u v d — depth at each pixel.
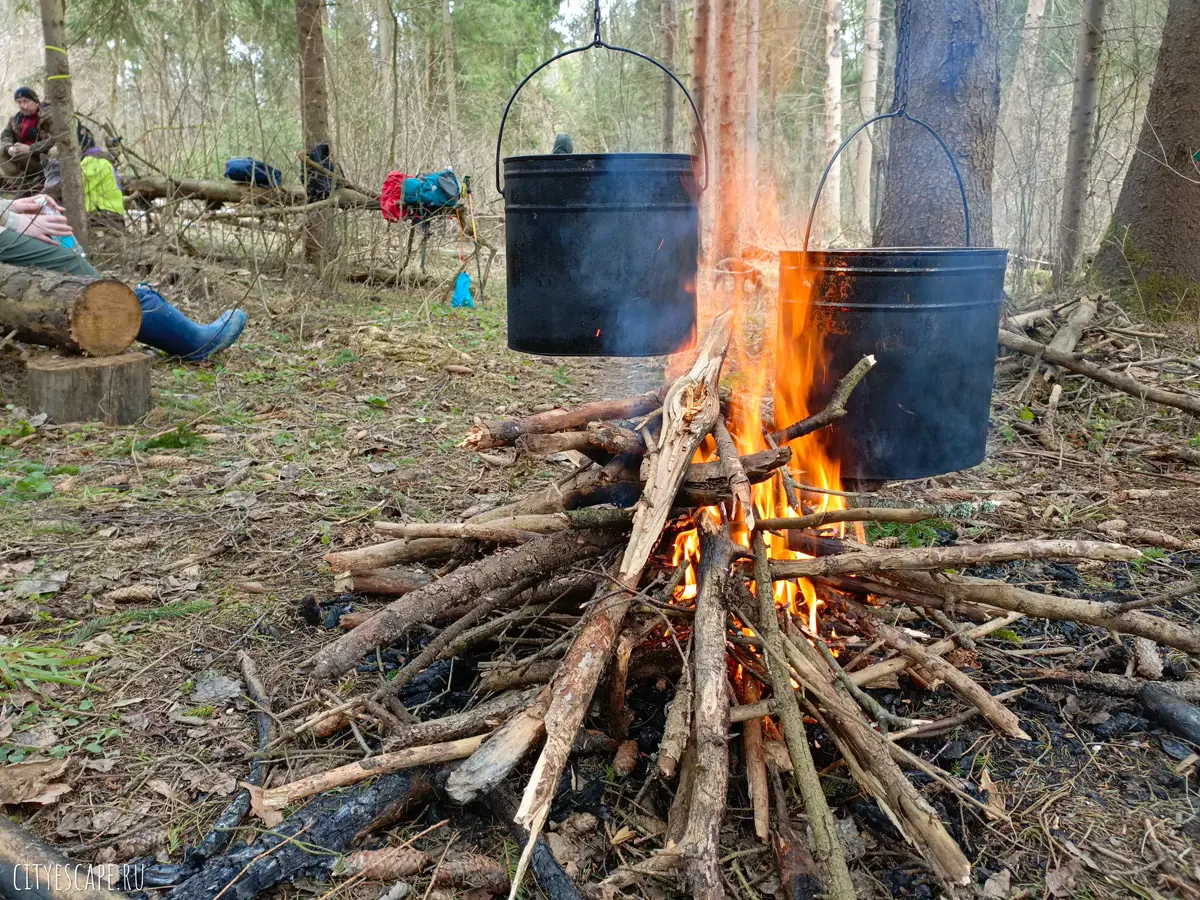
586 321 2.99
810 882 1.80
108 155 8.45
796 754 1.87
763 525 2.32
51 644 2.69
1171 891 1.84
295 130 10.25
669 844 1.76
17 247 5.40
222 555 3.35
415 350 6.46
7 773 2.12
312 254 8.52
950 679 2.28
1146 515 3.76
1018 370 5.47
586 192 2.89
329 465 4.35
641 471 2.31
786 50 17.98
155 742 2.29
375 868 1.87
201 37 8.52
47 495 3.86
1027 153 8.79
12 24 13.45
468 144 12.94
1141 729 2.35
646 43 17.19
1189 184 6.59
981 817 2.06
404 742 2.07
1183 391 5.12
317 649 2.71
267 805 1.95
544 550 2.45
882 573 2.47
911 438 2.65
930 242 5.22
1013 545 2.25
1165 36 6.70
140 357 4.96
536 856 1.88
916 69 5.16
